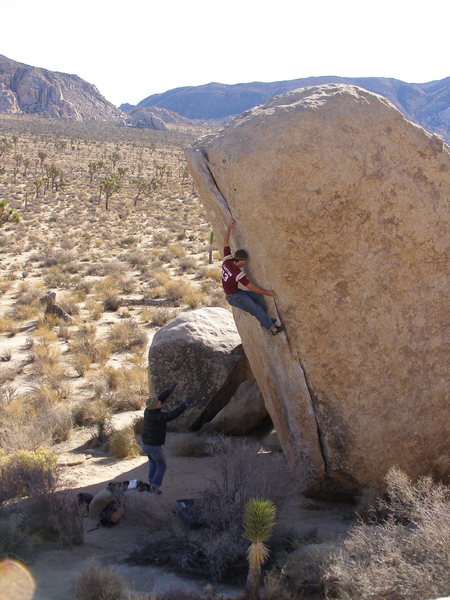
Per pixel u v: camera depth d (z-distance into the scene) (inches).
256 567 218.2
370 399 295.7
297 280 285.9
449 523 212.4
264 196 275.6
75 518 282.7
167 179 4313.5
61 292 1132.5
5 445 407.5
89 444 432.1
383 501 283.3
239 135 285.4
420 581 192.1
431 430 299.7
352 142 278.7
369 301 290.8
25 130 7465.6
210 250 1457.9
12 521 264.4
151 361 462.3
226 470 298.7
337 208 279.3
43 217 2373.3
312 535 268.8
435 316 297.3
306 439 301.7
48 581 230.2
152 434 323.0
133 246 1749.5
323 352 293.0
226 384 453.1
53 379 606.5
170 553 258.4
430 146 289.7
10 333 843.4
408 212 287.9
